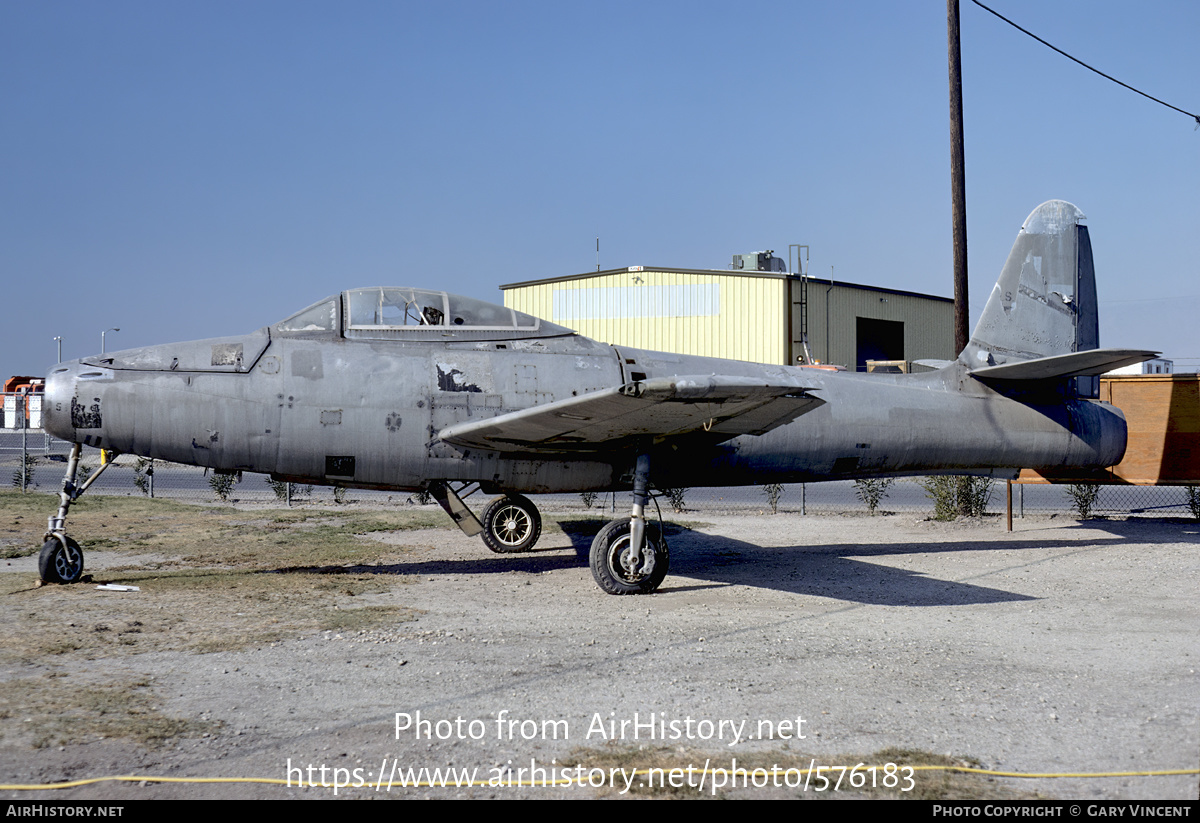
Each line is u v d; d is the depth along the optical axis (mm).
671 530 14805
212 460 9023
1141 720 4965
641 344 34969
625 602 8477
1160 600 8633
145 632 6781
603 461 10219
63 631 6688
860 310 36781
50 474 27000
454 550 11914
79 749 4281
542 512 17531
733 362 11305
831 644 6770
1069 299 12883
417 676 5746
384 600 8375
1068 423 12320
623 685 5605
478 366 9727
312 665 5953
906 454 11633
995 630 7301
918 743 4574
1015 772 4180
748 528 15172
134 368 8828
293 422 9023
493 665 6051
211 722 4746
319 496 21750
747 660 6262
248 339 9266
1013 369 11305
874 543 13094
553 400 9812
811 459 11094
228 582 9078
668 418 8359
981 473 12438
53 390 8648
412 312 9852
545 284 36750
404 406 9328
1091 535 13906
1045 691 5523
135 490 22469
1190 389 13914
